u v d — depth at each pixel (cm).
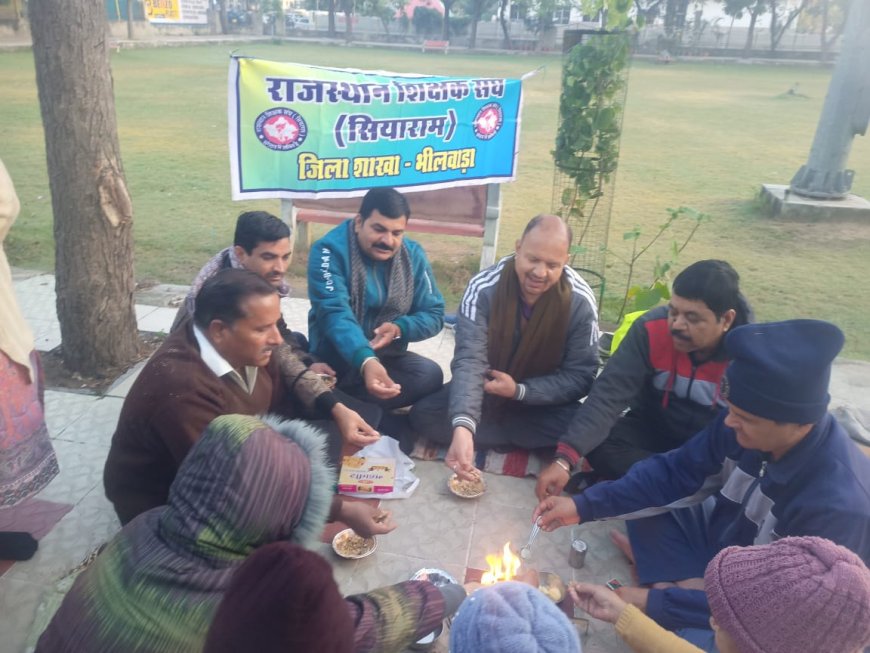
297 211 682
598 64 536
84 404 430
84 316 448
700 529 303
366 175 616
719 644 171
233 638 125
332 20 5522
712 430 284
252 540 173
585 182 575
